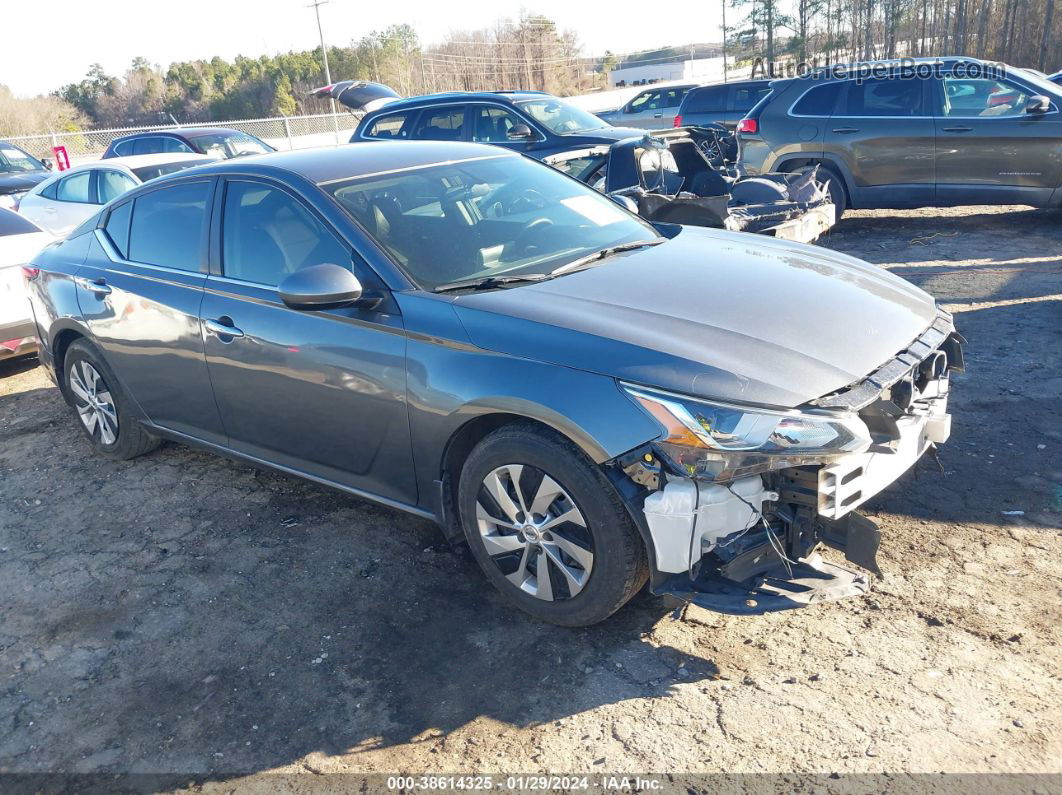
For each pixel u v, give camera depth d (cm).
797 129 967
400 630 318
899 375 282
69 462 508
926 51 5350
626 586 283
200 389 404
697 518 262
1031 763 232
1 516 446
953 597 303
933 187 906
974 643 280
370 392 330
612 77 9494
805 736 249
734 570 271
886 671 271
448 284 331
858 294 325
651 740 254
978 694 258
